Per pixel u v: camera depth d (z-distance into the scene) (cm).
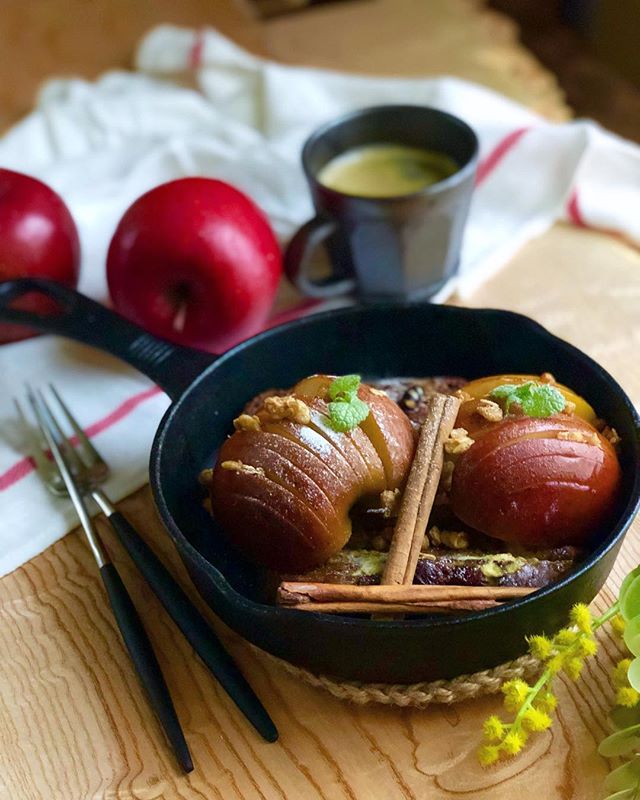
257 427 33
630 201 55
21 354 49
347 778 31
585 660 33
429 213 46
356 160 54
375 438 33
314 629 28
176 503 35
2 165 61
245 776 31
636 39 98
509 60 71
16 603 37
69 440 42
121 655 35
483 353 40
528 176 55
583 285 50
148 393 46
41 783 32
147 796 31
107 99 65
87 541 40
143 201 46
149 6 80
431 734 32
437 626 27
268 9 86
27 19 80
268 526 32
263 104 65
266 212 56
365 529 34
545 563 31
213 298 46
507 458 31
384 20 77
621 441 34
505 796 30
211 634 34
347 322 40
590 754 31
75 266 50
